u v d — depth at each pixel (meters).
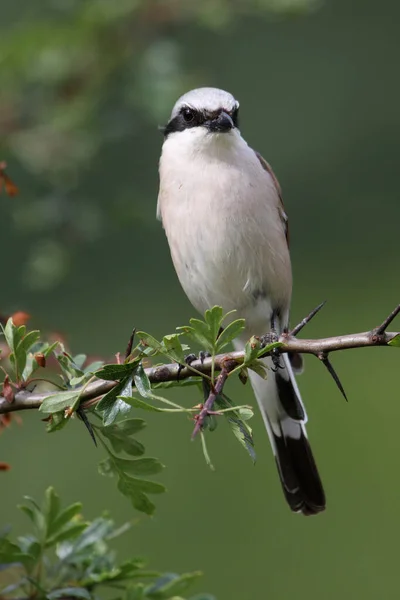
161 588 5.52
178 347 4.90
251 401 13.73
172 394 13.46
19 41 10.24
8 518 12.39
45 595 5.36
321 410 14.08
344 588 11.77
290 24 17.47
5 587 5.45
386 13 17.62
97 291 15.32
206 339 4.95
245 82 17.50
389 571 11.89
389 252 16.98
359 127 17.55
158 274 15.53
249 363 5.00
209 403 4.79
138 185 14.36
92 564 5.64
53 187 10.72
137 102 10.49
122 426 5.29
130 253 15.50
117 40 10.60
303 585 11.80
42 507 5.40
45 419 5.15
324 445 13.62
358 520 12.59
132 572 5.50
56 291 15.16
